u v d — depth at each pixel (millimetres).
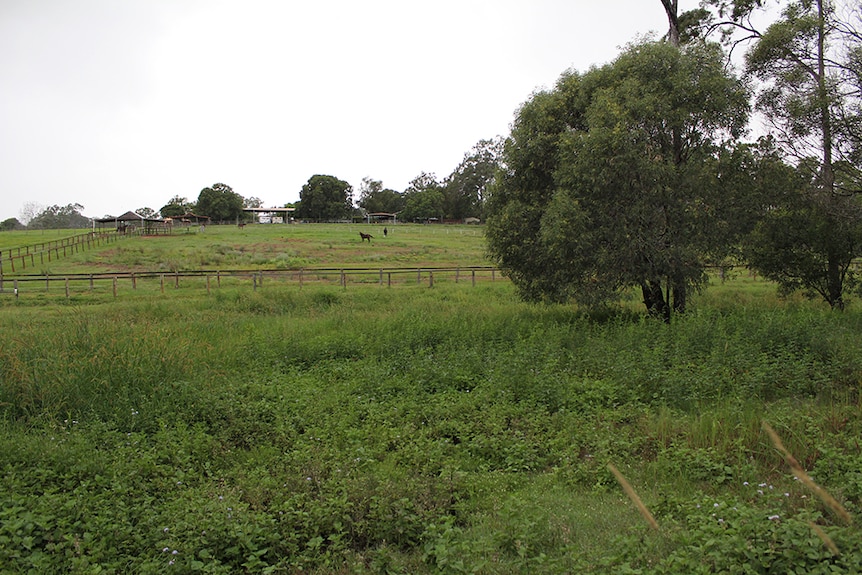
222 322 17562
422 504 6266
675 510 5883
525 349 13008
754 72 19734
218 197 116938
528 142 18031
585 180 15953
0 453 7383
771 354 12148
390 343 14227
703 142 16953
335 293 26453
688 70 16484
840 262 20141
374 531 5789
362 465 7281
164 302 23734
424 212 115812
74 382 9680
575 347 13672
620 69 17281
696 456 7219
